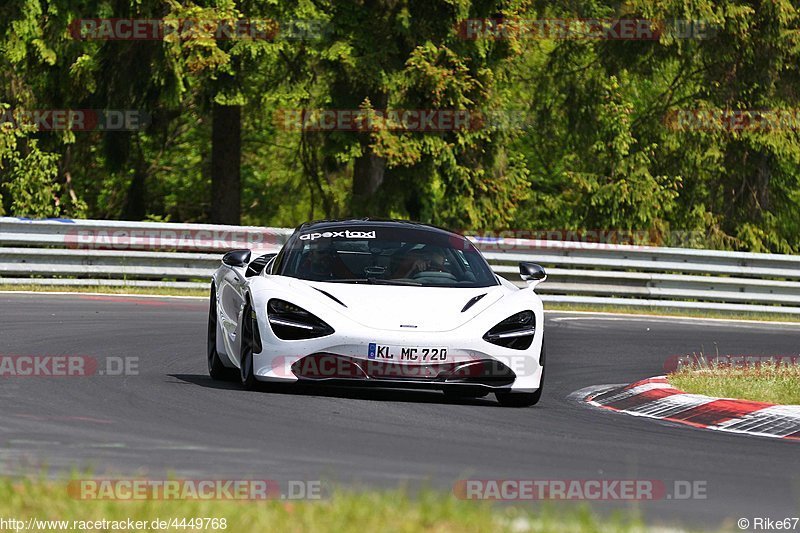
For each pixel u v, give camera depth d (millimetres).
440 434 22656
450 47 77062
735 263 63969
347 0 76312
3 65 78062
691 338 48344
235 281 30188
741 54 93000
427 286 28672
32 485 15570
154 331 41031
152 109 77875
